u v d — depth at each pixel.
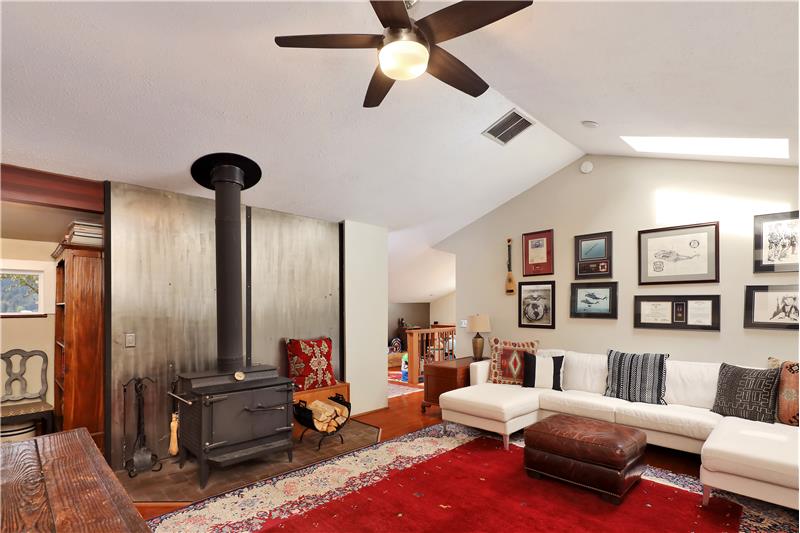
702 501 2.79
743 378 3.35
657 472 3.29
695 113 2.86
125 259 3.51
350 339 5.11
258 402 3.38
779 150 3.34
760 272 3.75
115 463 3.39
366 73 2.89
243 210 4.34
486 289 5.73
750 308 3.79
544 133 4.30
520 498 2.87
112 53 2.35
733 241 3.91
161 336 3.67
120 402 3.43
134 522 0.95
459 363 5.12
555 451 3.07
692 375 3.74
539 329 5.20
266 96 2.91
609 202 4.71
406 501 2.83
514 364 4.59
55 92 2.53
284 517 2.64
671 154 4.08
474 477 3.21
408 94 3.24
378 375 5.40
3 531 0.90
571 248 4.98
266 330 4.46
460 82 2.21
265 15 2.26
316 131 3.40
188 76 2.61
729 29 1.75
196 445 3.17
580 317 4.86
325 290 5.00
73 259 3.66
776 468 2.44
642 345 4.41
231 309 3.43
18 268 4.30
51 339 4.39
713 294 4.00
